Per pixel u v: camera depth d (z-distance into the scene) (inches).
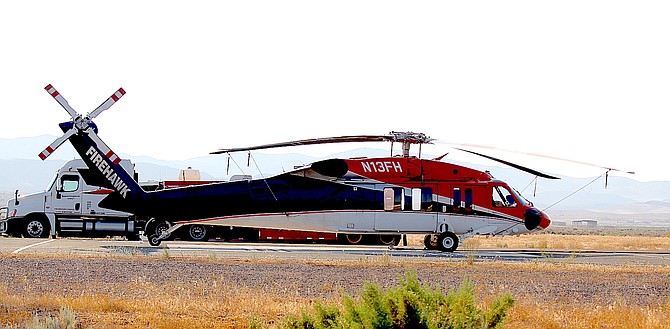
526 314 605.3
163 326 527.8
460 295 445.7
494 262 1091.9
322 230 1300.4
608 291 812.6
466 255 1235.9
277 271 917.8
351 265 1005.2
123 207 1252.5
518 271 984.9
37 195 1515.7
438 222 1321.4
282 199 1283.2
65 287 729.0
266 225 1288.1
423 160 1328.7
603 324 590.6
